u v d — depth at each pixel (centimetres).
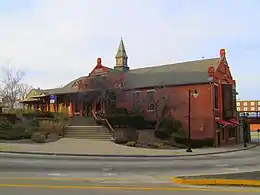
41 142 3114
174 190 1068
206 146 4266
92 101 5044
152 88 4728
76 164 1841
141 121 4325
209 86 4469
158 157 2569
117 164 1931
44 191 1010
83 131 3834
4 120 3416
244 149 4159
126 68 6019
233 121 5109
